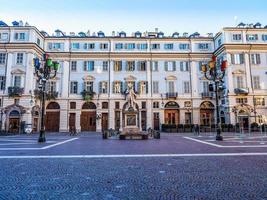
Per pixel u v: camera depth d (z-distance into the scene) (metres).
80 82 44.75
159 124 44.12
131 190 5.49
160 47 46.62
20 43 39.97
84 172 7.50
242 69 42.41
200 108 44.72
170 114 44.78
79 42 45.88
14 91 38.81
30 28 41.03
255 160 9.66
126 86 45.03
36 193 5.29
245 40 43.25
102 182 6.25
